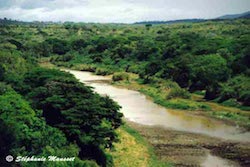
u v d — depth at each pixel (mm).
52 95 45250
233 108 79438
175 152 50500
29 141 35344
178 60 111125
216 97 87125
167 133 59500
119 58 150500
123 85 107750
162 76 110688
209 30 197625
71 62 161250
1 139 33531
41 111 41969
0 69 64875
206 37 157375
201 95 92438
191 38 150625
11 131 34531
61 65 156750
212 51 115125
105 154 44656
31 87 53000
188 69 102125
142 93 95875
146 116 71062
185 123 66125
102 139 41406
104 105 46844
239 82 90062
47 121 43281
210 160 47625
